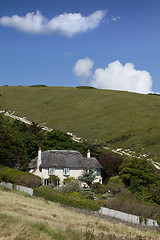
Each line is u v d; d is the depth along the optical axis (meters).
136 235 21.34
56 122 127.56
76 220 25.11
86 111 137.62
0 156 56.12
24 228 17.64
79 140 103.25
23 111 142.00
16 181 47.28
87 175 55.72
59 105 149.25
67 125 122.50
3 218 19.02
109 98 152.88
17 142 61.28
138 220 32.25
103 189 51.56
